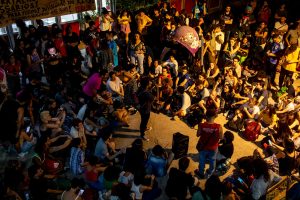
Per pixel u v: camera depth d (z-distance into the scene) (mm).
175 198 6297
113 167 6816
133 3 15305
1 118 8172
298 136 8875
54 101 8648
